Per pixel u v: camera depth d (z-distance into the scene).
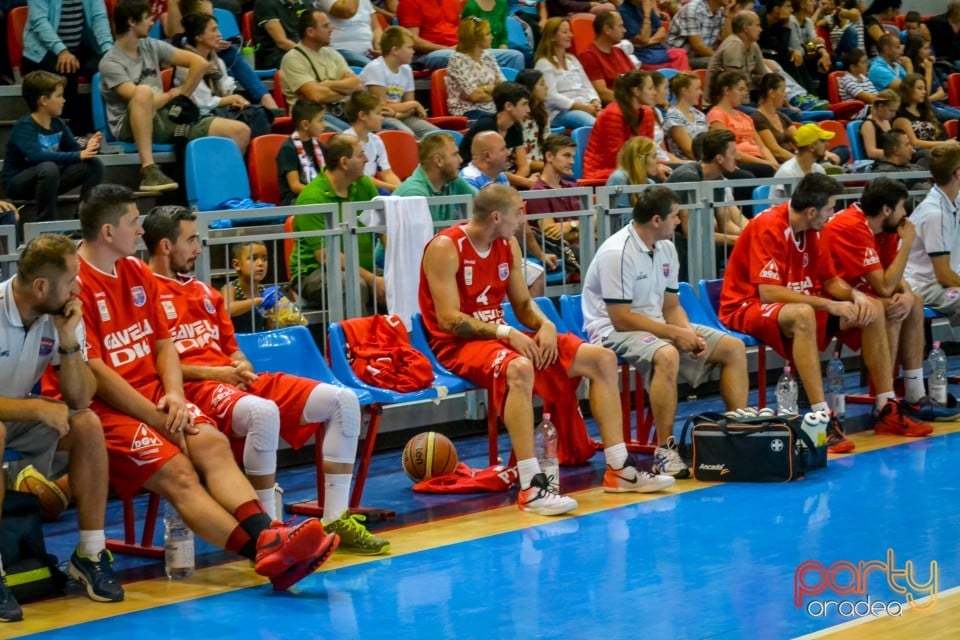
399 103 13.53
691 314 10.54
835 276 10.55
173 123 11.93
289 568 6.68
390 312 9.59
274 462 7.36
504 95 12.63
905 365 11.14
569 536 7.75
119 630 6.16
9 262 8.08
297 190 11.22
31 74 10.72
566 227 11.55
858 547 7.39
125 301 7.24
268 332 8.32
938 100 19.56
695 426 9.23
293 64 12.93
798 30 18.66
